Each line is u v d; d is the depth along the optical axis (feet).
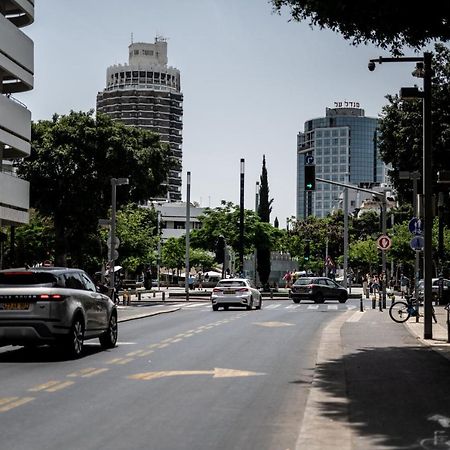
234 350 60.49
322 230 394.52
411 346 63.05
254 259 247.29
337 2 49.32
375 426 29.43
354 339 69.87
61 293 54.60
